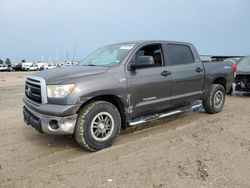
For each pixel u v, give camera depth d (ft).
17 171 13.30
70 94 14.53
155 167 13.39
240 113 25.22
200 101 24.90
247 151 15.38
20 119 23.72
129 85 16.87
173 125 20.95
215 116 23.86
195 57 22.34
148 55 18.89
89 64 18.69
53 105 14.69
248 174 12.64
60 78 15.02
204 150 15.49
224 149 15.66
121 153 15.33
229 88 26.12
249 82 35.09
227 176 12.41
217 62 24.86
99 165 13.78
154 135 18.47
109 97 16.63
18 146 16.72
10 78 94.99
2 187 11.79
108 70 16.38
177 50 20.88
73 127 14.79
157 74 18.58
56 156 15.12
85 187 11.61
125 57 17.38
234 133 18.72
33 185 11.91
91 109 15.16
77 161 14.35
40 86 15.17
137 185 11.68
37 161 14.47
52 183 12.03
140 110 17.90
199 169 13.09
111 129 16.16
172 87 19.72
